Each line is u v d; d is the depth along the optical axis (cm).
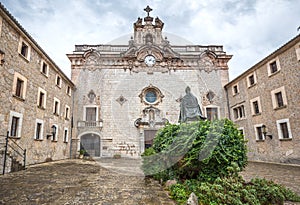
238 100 1888
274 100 1466
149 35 1488
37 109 1337
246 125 1783
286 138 1350
